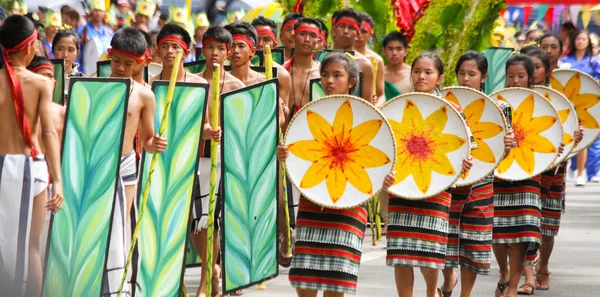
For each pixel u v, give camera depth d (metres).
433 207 13.26
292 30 21.06
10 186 12.13
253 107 13.63
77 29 25.19
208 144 14.88
